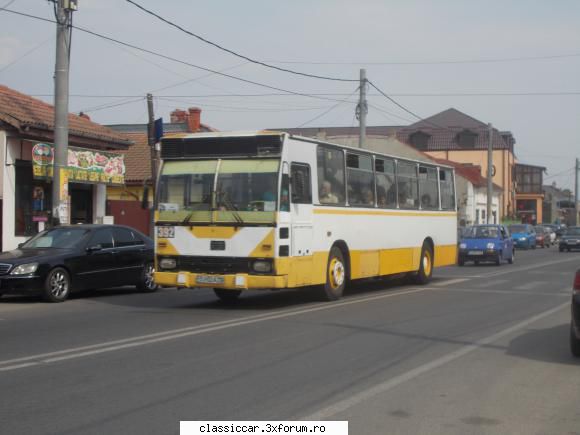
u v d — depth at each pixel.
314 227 13.74
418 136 76.12
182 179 13.32
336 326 11.07
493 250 28.16
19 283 14.09
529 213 86.88
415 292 17.00
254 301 14.87
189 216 13.11
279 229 12.58
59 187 18.22
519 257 35.75
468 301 14.91
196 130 43.16
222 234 12.85
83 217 24.77
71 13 18.27
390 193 17.33
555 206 108.38
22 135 20.59
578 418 6.09
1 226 20.38
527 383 7.35
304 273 13.38
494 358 8.62
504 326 11.24
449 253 20.98
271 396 6.68
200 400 6.53
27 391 6.88
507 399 6.70
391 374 7.67
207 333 10.32
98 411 6.17
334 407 6.33
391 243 17.25
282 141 12.77
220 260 12.86
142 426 5.75
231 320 11.73
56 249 15.18
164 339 9.80
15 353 8.81
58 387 7.02
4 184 20.41
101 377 7.45
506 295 16.25
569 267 27.14
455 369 7.98
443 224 20.55
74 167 22.48
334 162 14.70
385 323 11.46
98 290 17.66
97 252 15.63
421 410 6.28
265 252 12.57
